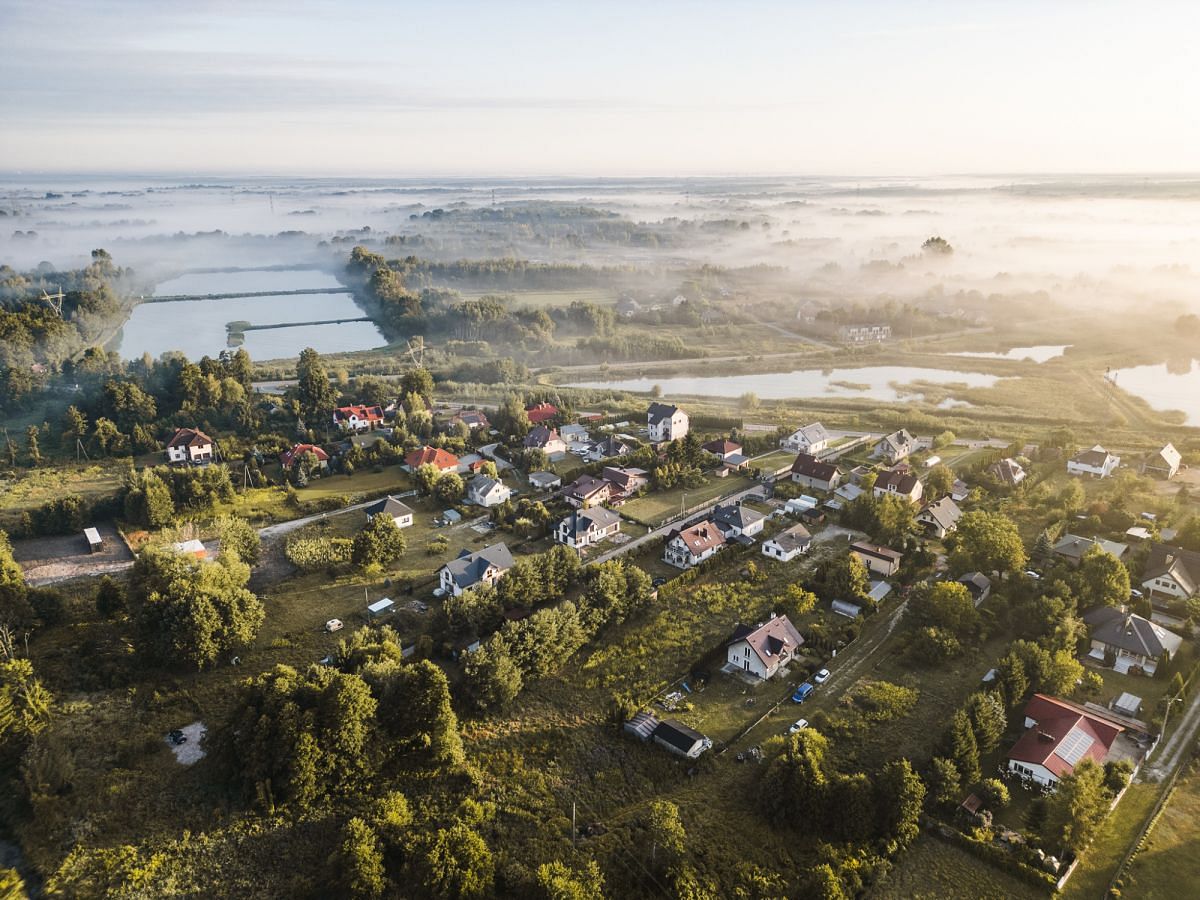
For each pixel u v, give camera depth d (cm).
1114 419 17825
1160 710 7825
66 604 10019
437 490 13462
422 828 6444
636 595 9750
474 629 9138
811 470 14225
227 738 7088
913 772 6800
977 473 13950
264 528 12656
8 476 14512
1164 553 10450
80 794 6850
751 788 7012
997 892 5981
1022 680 7931
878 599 10094
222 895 6009
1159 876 6050
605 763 7362
